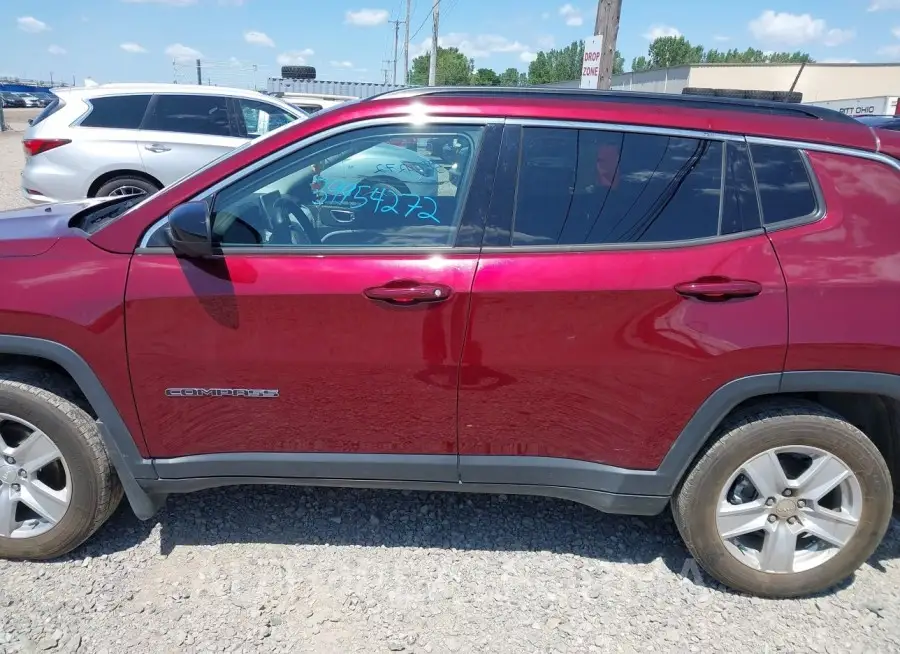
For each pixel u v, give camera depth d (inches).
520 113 95.1
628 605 100.3
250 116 293.9
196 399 96.0
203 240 89.2
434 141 95.9
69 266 93.9
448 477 99.9
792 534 99.2
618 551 112.0
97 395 95.4
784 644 94.0
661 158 94.4
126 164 273.4
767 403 96.9
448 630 94.6
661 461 96.3
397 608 98.2
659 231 92.9
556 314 91.2
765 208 93.0
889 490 97.0
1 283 93.1
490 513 120.7
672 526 118.8
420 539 113.1
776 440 95.2
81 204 129.0
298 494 124.0
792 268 90.5
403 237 94.7
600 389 93.6
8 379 96.1
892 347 90.0
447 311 91.8
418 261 92.7
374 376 94.3
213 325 93.0
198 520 115.7
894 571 108.9
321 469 99.8
